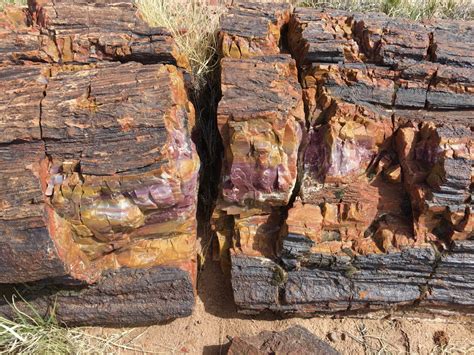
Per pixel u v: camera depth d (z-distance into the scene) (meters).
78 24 1.10
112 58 1.10
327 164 1.07
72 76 1.02
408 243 1.04
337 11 1.27
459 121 1.08
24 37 1.08
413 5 1.71
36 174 0.92
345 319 1.14
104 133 0.96
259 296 1.08
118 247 1.03
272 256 1.08
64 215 0.96
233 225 1.13
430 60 1.12
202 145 1.30
